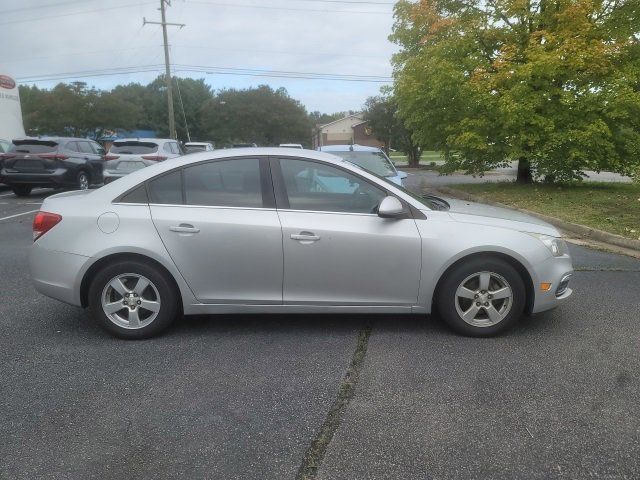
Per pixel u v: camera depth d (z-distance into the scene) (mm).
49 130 60844
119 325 4582
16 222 11164
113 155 15953
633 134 14938
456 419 3299
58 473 2809
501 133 15734
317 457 2928
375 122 41844
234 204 4551
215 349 4402
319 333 4738
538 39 15445
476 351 4324
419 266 4484
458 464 2863
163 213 4508
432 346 4430
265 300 4555
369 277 4504
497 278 4527
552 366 4031
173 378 3881
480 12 16578
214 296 4551
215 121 75312
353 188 4637
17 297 5867
